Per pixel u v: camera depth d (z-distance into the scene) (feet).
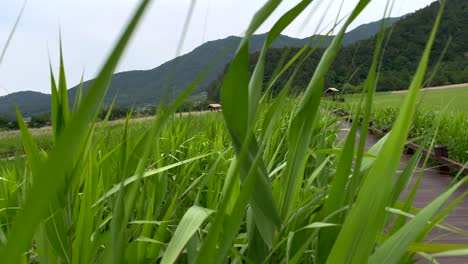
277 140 7.06
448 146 24.59
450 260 9.30
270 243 2.26
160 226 3.01
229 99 1.83
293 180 2.50
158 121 1.13
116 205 1.61
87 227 2.64
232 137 1.91
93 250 2.55
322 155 4.61
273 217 2.24
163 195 4.02
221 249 1.23
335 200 2.22
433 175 21.62
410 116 1.31
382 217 1.37
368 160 3.10
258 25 1.06
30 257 3.22
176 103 1.08
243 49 1.72
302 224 3.05
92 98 0.59
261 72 1.91
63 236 2.53
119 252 1.63
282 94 2.04
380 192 1.36
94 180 3.38
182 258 3.70
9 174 5.45
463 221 13.08
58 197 2.35
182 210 4.75
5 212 3.78
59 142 0.57
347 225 1.37
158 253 2.82
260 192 2.21
